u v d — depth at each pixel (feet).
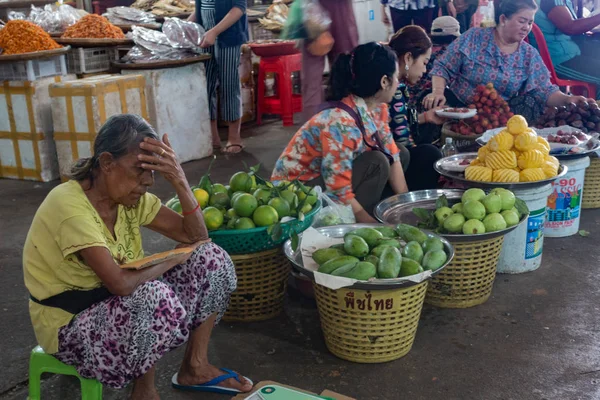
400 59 10.65
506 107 12.78
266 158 17.54
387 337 7.20
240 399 6.64
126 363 5.67
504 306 8.64
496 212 8.29
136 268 5.58
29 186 15.56
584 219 11.91
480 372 7.13
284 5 23.80
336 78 9.01
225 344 7.89
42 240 5.62
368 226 8.20
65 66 16.51
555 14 15.88
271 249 8.02
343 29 10.00
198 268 6.36
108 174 5.50
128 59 16.72
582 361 7.28
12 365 7.54
